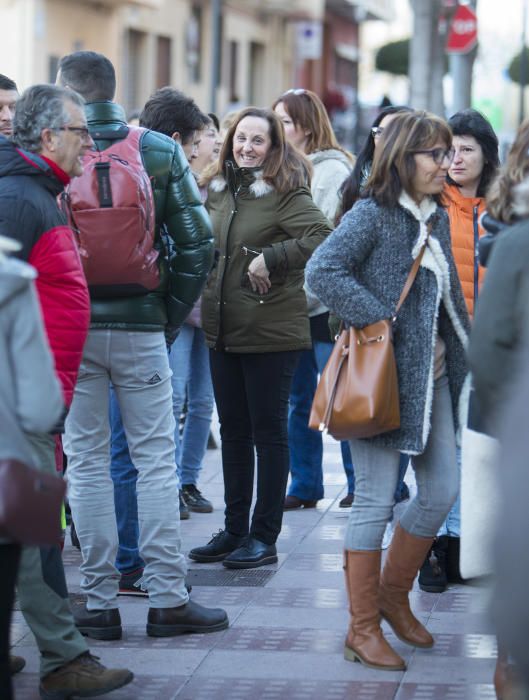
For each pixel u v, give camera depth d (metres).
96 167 12.09
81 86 12.45
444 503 11.85
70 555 15.88
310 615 13.40
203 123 15.88
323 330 17.44
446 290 11.72
